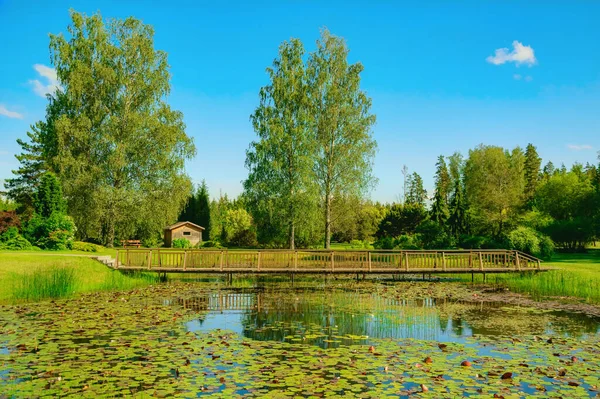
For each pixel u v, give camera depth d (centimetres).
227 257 2150
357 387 653
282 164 3378
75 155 3102
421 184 8962
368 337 999
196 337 973
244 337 987
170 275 2441
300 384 664
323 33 3525
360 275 2547
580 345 931
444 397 618
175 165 3262
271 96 3531
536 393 634
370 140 3450
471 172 5238
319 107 3491
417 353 855
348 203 3491
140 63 3281
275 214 3344
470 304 1517
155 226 3272
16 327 1049
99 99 3133
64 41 3198
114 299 1527
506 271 2198
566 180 4894
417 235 3769
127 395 613
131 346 880
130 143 3184
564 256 3391
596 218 3778
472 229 4850
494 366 768
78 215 3112
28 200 4209
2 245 2414
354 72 3500
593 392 641
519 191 4859
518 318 1256
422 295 1739
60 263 1861
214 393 624
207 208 5509
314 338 986
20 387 642
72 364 755
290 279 2367
